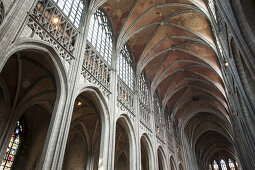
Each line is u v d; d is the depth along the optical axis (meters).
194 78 33.22
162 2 22.33
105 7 21.28
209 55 26.89
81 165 22.14
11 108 15.64
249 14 7.38
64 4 14.81
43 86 16.95
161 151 26.47
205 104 40.25
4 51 8.64
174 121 39.47
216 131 48.00
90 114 21.52
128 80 22.91
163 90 33.34
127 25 22.25
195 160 43.94
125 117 19.20
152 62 28.86
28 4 10.63
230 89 18.34
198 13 22.41
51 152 9.91
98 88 15.52
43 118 21.16
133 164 17.80
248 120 12.27
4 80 15.49
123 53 23.92
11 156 18.27
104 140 14.85
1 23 8.94
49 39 11.88
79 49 14.33
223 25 12.56
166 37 26.66
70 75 12.79
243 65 10.71
